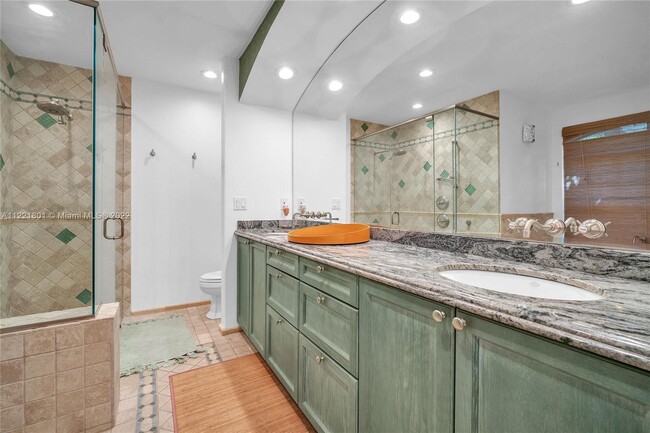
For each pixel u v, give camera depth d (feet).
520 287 3.10
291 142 8.80
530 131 3.38
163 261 9.45
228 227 7.93
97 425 4.47
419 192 4.91
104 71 5.86
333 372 3.68
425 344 2.48
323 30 5.50
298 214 8.45
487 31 3.83
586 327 1.54
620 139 2.66
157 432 4.45
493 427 1.98
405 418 2.68
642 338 1.38
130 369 6.08
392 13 4.80
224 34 6.68
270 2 5.54
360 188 6.23
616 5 2.69
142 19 6.11
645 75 2.51
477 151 4.00
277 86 7.42
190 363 6.39
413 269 3.01
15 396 4.06
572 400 1.59
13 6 5.45
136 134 8.98
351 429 3.37
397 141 5.30
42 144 6.92
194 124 9.86
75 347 4.37
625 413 1.39
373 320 3.06
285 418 4.77
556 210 3.16
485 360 2.03
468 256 3.91
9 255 6.56
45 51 6.73
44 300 6.71
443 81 4.43
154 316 9.01
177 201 9.63
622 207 2.65
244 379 5.82
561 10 3.09
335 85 6.64
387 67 5.38
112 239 6.31
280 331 5.25
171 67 8.30
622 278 2.68
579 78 2.94
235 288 8.02
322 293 3.97
